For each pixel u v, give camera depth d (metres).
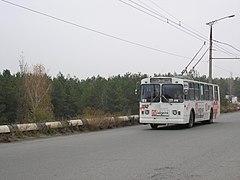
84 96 80.69
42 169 10.66
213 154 13.50
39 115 29.52
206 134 21.42
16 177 9.63
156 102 25.31
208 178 9.55
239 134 21.33
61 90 78.94
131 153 13.75
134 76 93.31
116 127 28.39
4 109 63.19
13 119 62.75
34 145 16.64
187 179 9.41
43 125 21.86
